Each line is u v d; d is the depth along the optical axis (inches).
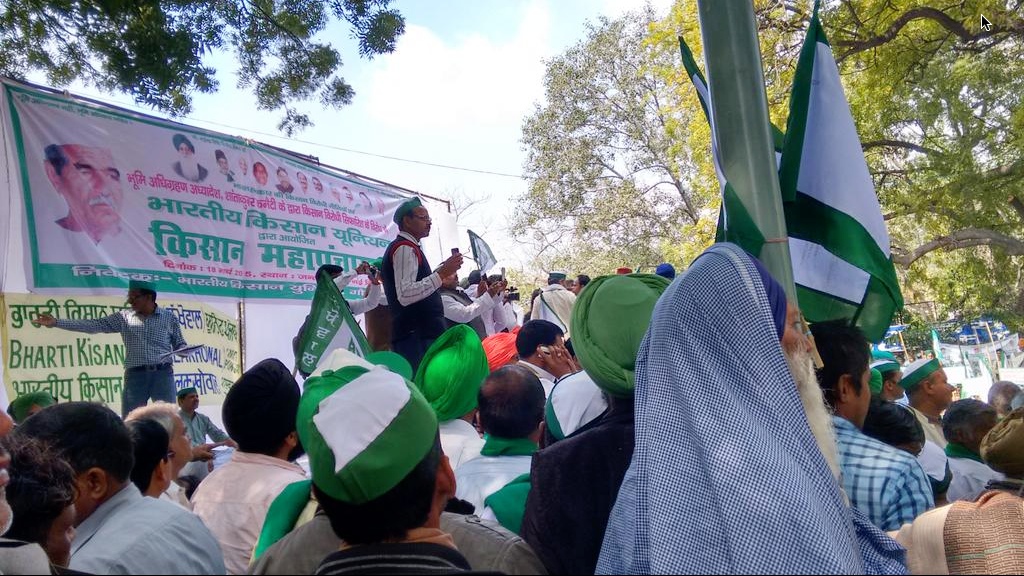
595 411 121.2
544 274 1312.7
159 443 114.1
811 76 114.7
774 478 66.2
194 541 92.4
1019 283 817.5
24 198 267.7
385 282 240.7
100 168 292.0
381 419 70.5
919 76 623.2
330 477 69.1
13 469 88.2
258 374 118.9
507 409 118.0
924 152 660.1
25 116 271.6
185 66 321.4
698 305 75.6
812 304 115.6
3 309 261.3
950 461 175.9
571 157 1264.8
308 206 389.7
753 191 103.4
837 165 113.1
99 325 275.4
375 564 68.2
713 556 65.9
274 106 382.9
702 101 128.1
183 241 319.9
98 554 85.9
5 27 321.4
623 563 74.7
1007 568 90.6
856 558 67.1
